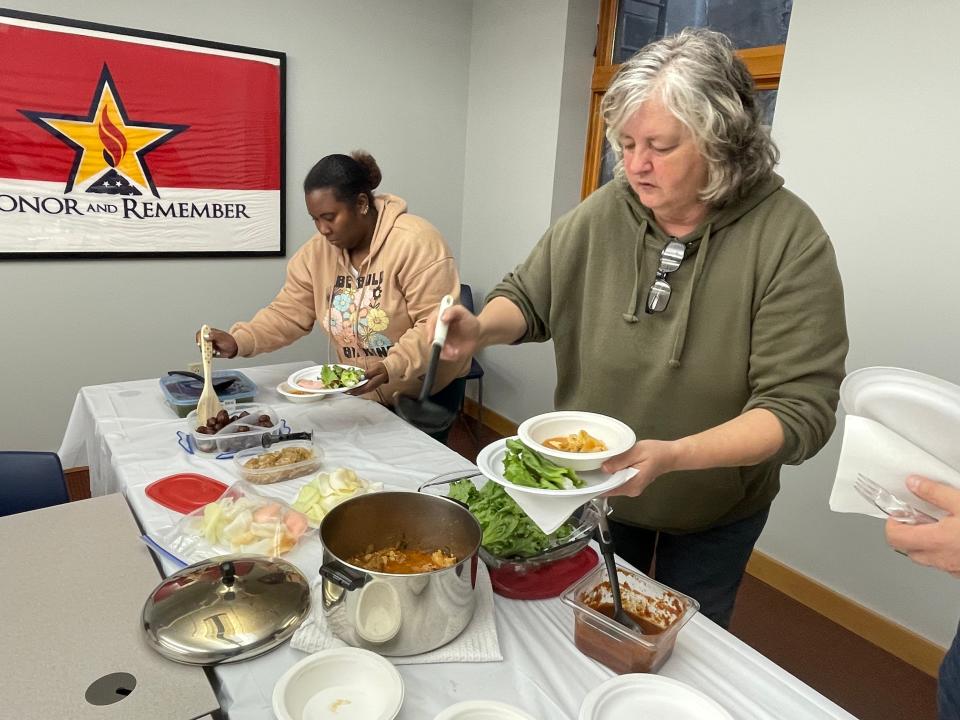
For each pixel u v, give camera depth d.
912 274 1.79
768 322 1.03
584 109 2.96
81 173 2.46
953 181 1.68
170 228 2.69
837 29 1.87
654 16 2.69
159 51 2.50
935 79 1.68
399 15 3.06
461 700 0.75
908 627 1.90
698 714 0.71
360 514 0.94
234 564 0.91
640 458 0.84
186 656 0.77
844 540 2.02
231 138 2.73
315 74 2.91
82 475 2.67
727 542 1.28
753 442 0.92
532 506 0.79
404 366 1.63
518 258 3.24
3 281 2.42
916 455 0.66
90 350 2.65
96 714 0.69
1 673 0.74
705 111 0.91
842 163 1.91
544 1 2.87
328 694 0.73
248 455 1.34
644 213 1.15
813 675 1.83
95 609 0.86
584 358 1.26
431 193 3.43
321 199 1.61
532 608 0.94
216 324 2.92
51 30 2.30
